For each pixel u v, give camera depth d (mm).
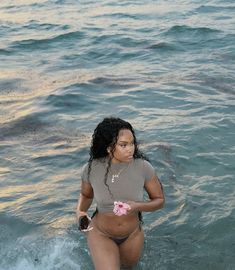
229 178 3521
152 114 4863
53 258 2736
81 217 2385
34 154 4082
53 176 3701
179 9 10820
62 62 7289
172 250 2779
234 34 8273
